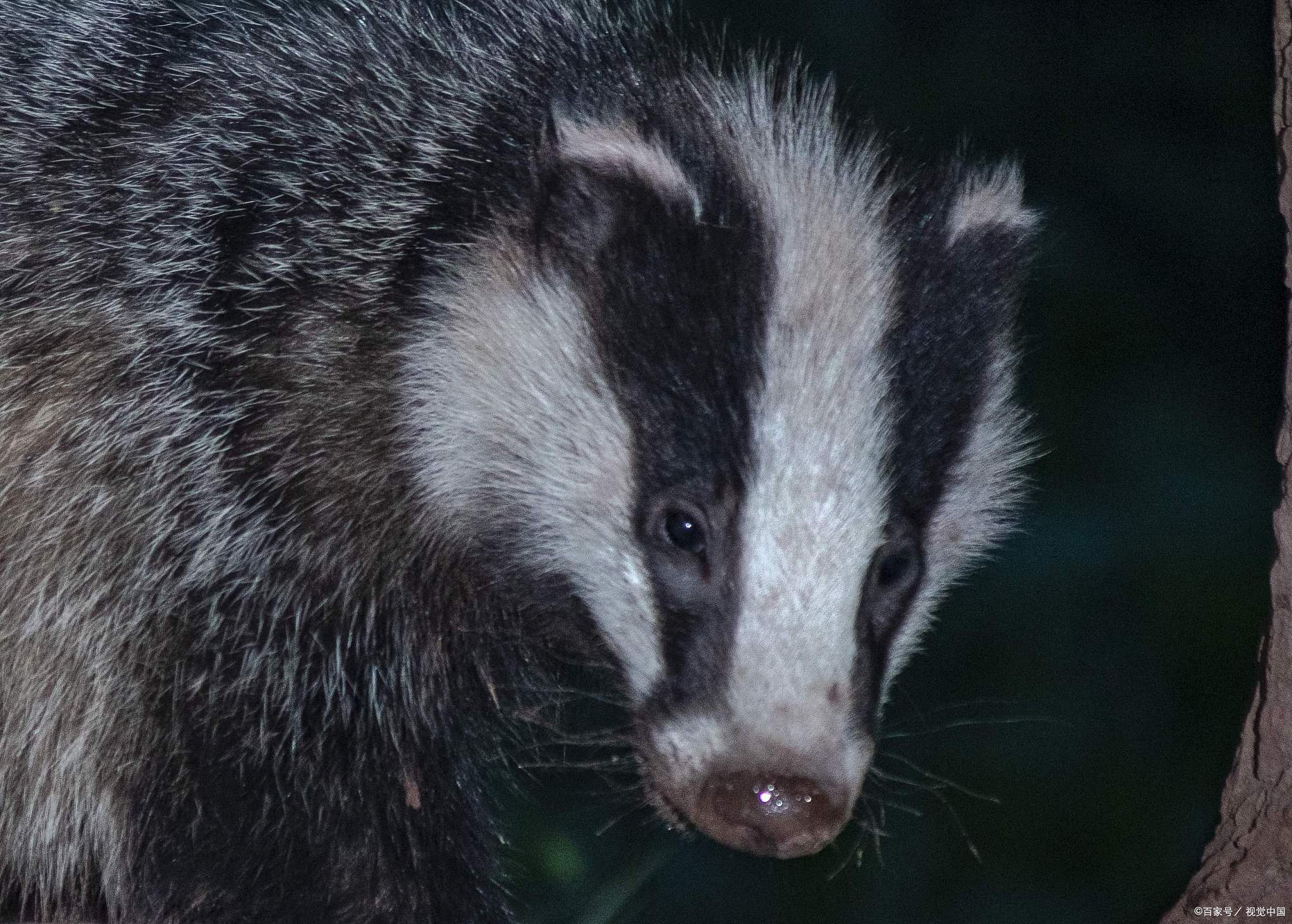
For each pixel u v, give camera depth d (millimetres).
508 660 9352
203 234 8664
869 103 17203
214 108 8844
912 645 8555
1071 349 16375
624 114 8500
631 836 12438
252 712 8531
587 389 8055
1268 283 16469
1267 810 7730
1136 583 14586
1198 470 15508
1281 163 8117
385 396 8445
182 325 8562
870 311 7922
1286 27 8062
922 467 8062
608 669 8500
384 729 8867
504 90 8789
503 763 10141
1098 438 15758
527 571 8570
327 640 8688
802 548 7625
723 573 7738
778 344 7785
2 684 8758
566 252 8125
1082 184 17422
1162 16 17969
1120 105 17719
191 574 8484
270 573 8523
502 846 11406
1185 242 16984
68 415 8586
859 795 7797
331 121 8805
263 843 8641
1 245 8719
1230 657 14008
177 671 8484
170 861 8617
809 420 7707
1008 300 8609
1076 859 13008
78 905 9172
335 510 8523
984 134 17531
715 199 8047
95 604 8578
